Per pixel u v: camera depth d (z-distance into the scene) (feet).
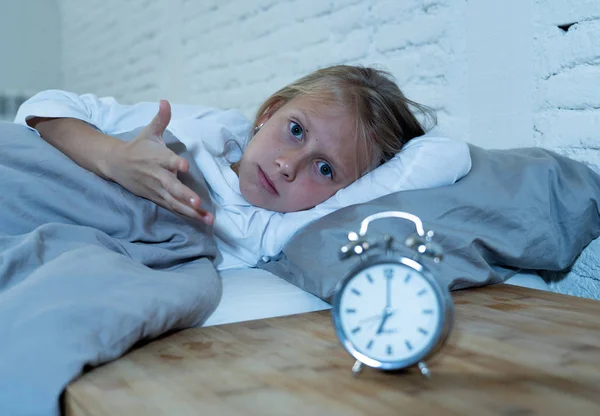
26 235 2.63
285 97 3.92
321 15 5.57
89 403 1.67
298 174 3.48
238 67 6.93
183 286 2.40
